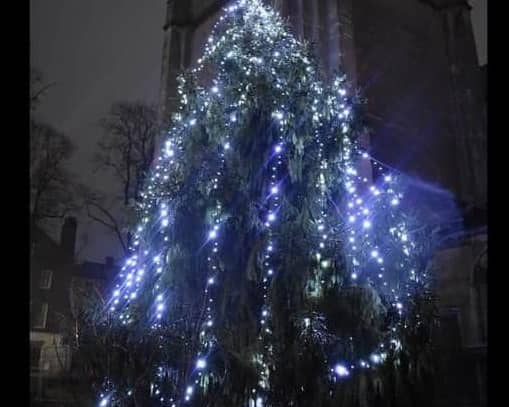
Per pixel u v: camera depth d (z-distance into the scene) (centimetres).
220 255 796
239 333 733
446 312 1582
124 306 848
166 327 741
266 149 824
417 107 1956
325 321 702
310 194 813
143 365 696
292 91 842
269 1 1648
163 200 885
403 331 755
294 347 674
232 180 806
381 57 1875
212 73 952
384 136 1766
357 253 765
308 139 825
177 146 934
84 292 866
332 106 868
